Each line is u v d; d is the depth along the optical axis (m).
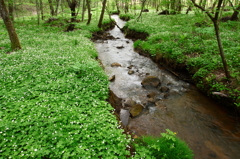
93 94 7.07
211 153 5.69
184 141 6.20
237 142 6.14
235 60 9.36
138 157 4.70
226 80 8.35
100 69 10.00
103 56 15.84
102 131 5.25
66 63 9.94
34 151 4.29
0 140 4.58
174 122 7.27
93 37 22.45
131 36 23.48
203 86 9.30
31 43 14.93
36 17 34.44
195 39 13.94
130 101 8.59
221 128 6.85
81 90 7.46
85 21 31.47
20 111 5.70
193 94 9.45
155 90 10.09
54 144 4.70
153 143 5.38
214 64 9.61
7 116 5.41
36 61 9.89
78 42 16.06
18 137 4.68
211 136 6.46
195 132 6.68
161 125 7.07
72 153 4.37
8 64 9.46
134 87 10.43
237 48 10.36
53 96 6.68
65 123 5.38
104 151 4.64
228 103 7.80
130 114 7.68
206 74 9.45
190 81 10.76
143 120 7.38
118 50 17.98
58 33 21.02
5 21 11.84
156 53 14.46
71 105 6.42
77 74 8.91
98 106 6.47
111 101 7.77
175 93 9.67
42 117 5.48
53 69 8.95
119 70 12.91
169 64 12.77
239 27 16.50
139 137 6.01
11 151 4.30
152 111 8.05
